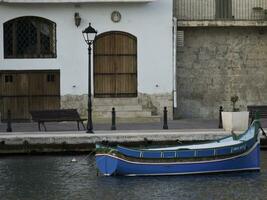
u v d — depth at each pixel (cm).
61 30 4884
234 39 5181
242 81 5200
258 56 5194
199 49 5162
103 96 4906
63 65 4891
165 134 3956
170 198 2916
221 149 3391
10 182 3203
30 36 4878
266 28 5172
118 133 4009
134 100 4931
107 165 3328
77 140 3916
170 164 3344
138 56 4931
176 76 5116
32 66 4878
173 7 5088
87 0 4791
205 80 5178
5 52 4862
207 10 5116
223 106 5194
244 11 5128
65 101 4897
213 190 3058
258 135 3462
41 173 3400
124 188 3106
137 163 3325
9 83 4875
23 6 4847
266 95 5212
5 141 3900
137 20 4922
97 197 2938
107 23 4900
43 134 4012
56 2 4803
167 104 4962
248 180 3262
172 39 4944
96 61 4906
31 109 4888
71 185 3152
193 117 5178
